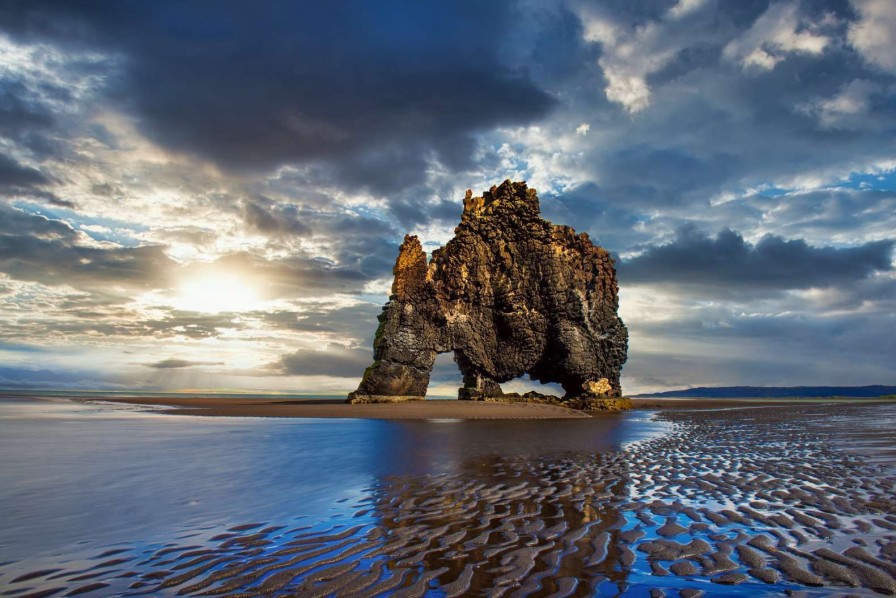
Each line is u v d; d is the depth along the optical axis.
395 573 5.21
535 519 7.37
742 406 61.25
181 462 12.22
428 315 46.31
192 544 6.08
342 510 7.82
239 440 17.23
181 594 4.64
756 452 14.91
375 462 12.77
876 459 13.07
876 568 5.27
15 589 4.67
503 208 52.09
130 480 9.89
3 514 7.30
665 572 5.22
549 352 51.06
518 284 50.31
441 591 4.74
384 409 36.81
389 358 44.41
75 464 11.68
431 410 37.09
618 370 53.53
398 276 46.22
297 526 6.92
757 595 4.60
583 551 5.92
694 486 9.80
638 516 7.53
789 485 9.75
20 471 10.73
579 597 4.58
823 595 4.60
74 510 7.56
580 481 10.35
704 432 22.16
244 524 6.97
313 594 4.66
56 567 5.27
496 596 4.62
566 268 51.44
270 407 38.72
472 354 47.88
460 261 48.47
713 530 6.75
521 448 16.09
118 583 4.86
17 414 28.91
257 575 5.12
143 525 6.84
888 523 6.99
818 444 16.70
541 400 51.28
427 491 9.27
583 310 50.97
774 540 6.27
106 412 32.19
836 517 7.32
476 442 17.80
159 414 31.02
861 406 53.88
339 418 30.16
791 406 57.59
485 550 5.96
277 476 10.59
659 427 25.55
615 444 17.34
